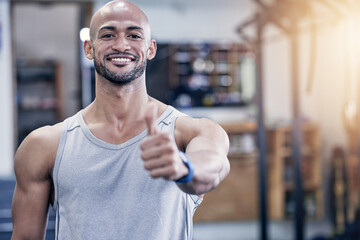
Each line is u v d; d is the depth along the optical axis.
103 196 1.18
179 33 5.53
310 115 5.70
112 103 1.23
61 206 1.22
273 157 5.29
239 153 5.23
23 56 7.60
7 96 5.28
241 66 6.48
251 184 5.23
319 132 5.37
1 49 5.25
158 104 1.30
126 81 1.20
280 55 5.71
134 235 1.18
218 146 1.14
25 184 1.28
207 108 6.30
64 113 7.56
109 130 1.23
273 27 5.56
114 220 1.18
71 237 1.20
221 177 1.05
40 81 7.39
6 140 5.25
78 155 1.21
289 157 5.41
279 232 5.05
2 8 5.25
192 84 6.68
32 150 1.25
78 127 1.25
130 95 1.23
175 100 6.53
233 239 4.82
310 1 3.23
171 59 6.71
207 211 5.18
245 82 6.40
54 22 7.66
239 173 5.23
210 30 5.56
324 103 5.62
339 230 4.61
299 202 3.59
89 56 1.30
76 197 1.19
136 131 1.23
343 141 5.26
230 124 5.30
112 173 1.19
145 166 0.82
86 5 5.43
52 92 7.52
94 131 1.24
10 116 5.27
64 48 7.70
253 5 5.54
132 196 1.19
